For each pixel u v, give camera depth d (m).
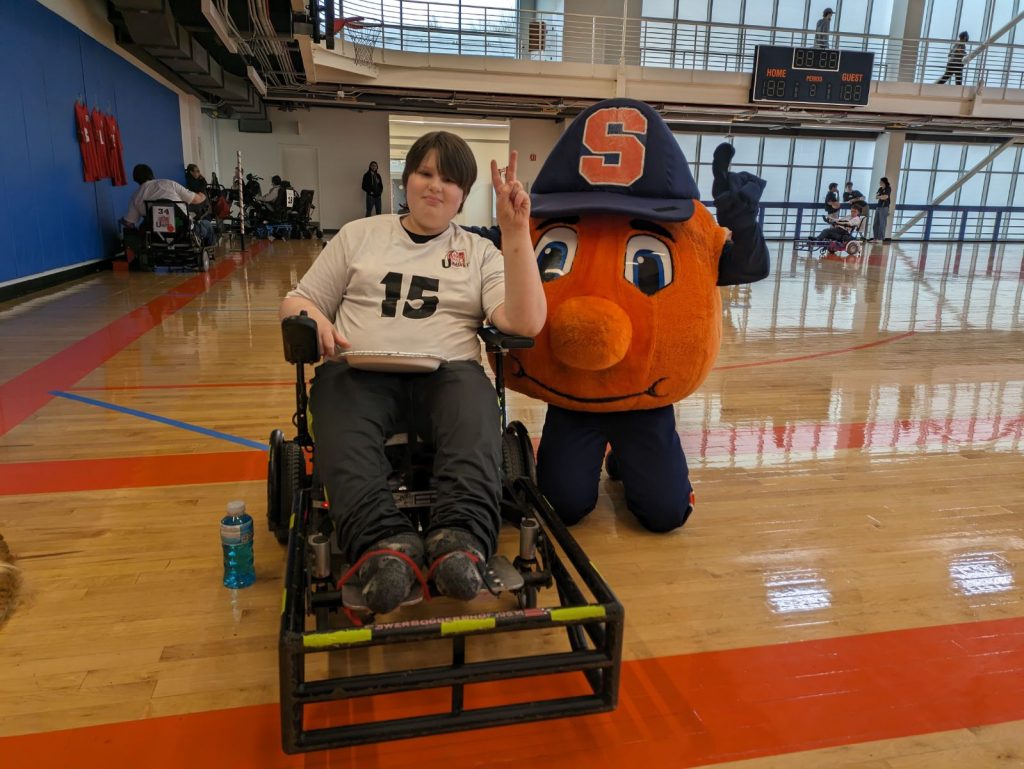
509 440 2.45
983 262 14.79
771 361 5.66
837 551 2.50
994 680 1.80
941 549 2.53
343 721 1.60
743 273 2.30
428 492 1.94
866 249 17.64
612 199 2.26
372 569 1.49
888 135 19.81
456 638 1.43
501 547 2.42
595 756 1.51
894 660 1.87
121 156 10.93
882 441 3.73
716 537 2.59
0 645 1.84
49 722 1.57
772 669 1.82
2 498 2.76
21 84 7.75
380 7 15.23
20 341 5.62
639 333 2.26
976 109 16.86
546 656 1.45
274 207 16.84
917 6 18.17
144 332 6.10
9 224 7.49
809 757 1.52
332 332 1.80
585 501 2.57
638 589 2.21
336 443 1.72
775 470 3.30
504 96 15.84
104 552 2.35
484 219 20.50
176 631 1.93
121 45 11.18
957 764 1.51
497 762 1.49
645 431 2.48
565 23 17.34
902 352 6.07
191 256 10.24
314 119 19.28
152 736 1.54
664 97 15.62
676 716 1.64
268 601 2.09
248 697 1.67
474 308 2.01
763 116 17.59
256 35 10.91
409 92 15.49
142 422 3.74
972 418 4.18
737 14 18.34
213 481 2.97
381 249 1.99
